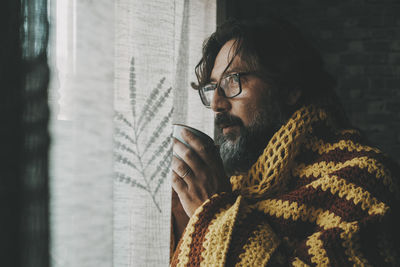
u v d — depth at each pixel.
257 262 0.59
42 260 0.32
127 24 0.54
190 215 0.72
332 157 0.77
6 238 0.30
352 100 2.06
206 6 1.30
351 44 2.07
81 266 0.41
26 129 0.32
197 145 0.71
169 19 0.58
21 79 0.32
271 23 0.89
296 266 0.60
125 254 0.50
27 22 0.32
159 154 0.55
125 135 0.51
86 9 0.43
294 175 0.78
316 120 0.83
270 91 0.85
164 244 0.56
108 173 0.44
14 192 0.30
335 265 0.60
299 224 0.69
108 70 0.45
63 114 0.40
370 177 0.69
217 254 0.59
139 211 0.52
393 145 2.01
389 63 2.03
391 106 2.02
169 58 0.58
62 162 0.40
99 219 0.42
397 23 2.02
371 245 0.65
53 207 0.37
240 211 0.65
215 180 0.73
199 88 0.98
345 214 0.66
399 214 0.70
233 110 0.85
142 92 0.54
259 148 0.86
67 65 0.41
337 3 2.09
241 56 0.84
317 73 0.92
